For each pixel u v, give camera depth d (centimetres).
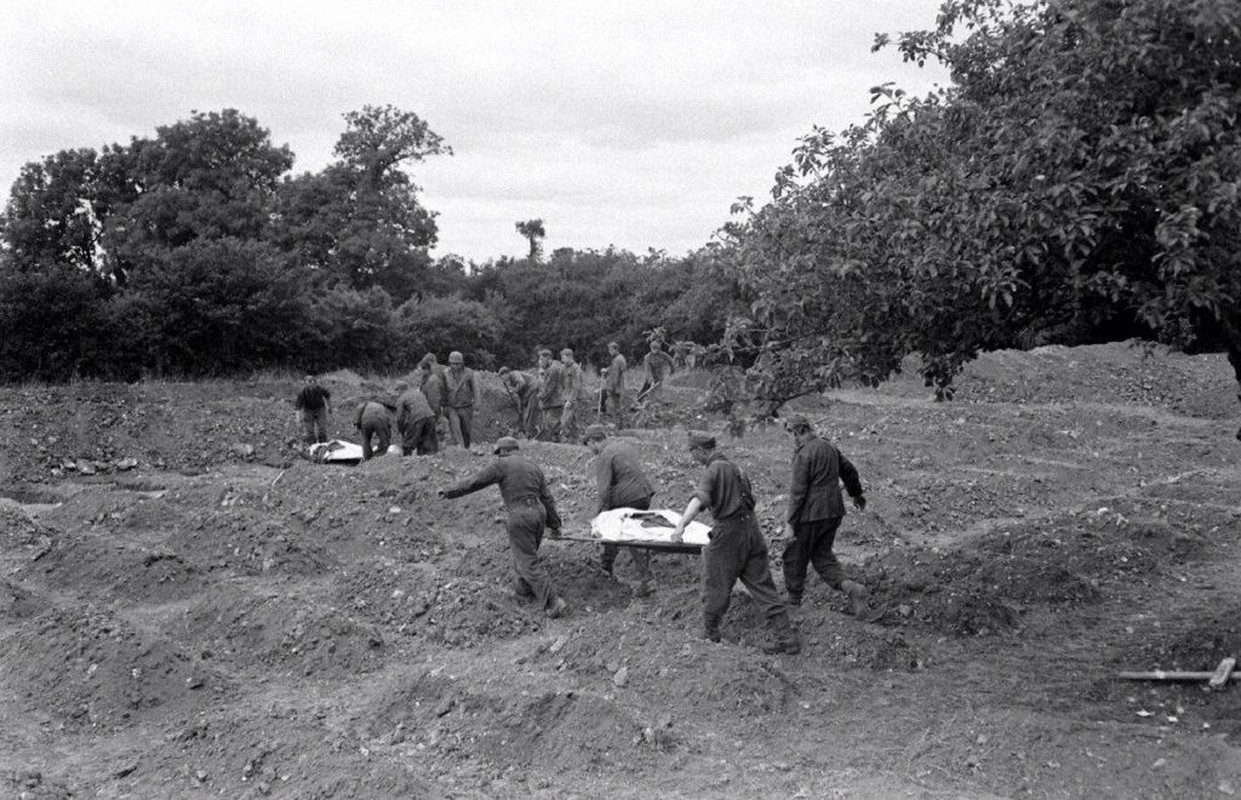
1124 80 732
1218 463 2042
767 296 875
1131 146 695
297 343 3155
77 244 3906
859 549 1317
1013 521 1506
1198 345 840
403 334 3819
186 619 1007
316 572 1186
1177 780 647
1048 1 797
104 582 1130
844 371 853
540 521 1054
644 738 726
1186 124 671
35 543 1334
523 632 991
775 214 920
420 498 1473
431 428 1817
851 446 2027
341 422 2311
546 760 716
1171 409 2741
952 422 2286
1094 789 653
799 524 970
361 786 657
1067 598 1077
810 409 2503
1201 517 1430
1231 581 1175
